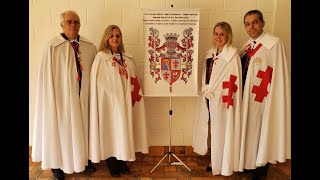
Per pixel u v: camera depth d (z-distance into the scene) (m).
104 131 2.46
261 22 2.37
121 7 2.78
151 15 2.49
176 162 2.85
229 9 2.79
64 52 2.36
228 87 2.41
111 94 2.43
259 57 2.35
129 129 2.48
